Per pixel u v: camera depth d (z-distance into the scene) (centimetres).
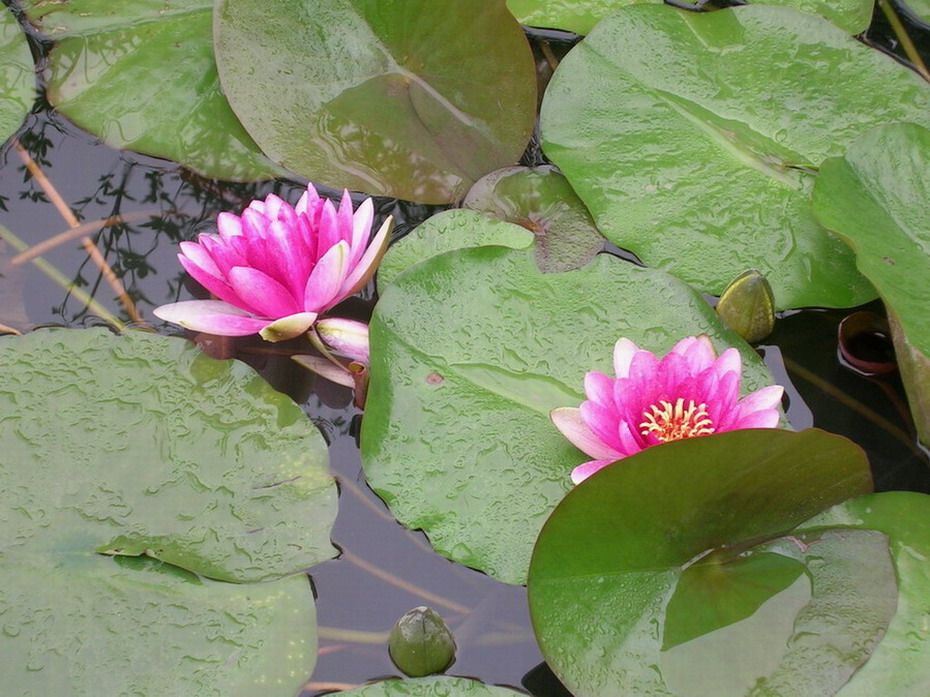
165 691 171
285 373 186
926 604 172
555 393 180
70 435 179
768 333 185
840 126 191
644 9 195
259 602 174
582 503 171
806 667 171
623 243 187
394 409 179
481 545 175
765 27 195
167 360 182
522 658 175
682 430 175
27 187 194
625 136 191
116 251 191
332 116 192
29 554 175
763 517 174
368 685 172
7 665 172
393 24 193
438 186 191
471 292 183
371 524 179
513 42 192
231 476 178
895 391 185
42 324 187
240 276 180
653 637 172
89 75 196
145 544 175
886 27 202
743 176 189
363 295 189
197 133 194
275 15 193
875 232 182
